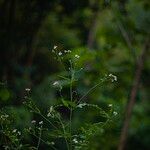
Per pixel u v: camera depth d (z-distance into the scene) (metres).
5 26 6.43
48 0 6.46
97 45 10.02
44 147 6.05
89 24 8.52
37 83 8.60
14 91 6.72
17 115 3.54
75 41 9.22
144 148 9.93
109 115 3.17
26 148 3.30
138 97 9.28
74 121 6.70
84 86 6.96
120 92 7.56
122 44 7.73
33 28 6.54
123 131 6.96
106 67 6.93
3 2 6.68
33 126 3.38
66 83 3.13
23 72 7.46
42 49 8.20
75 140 3.13
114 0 7.50
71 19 7.89
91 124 3.20
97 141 6.63
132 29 7.69
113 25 7.88
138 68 7.35
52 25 8.28
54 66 8.62
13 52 6.76
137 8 7.75
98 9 7.71
